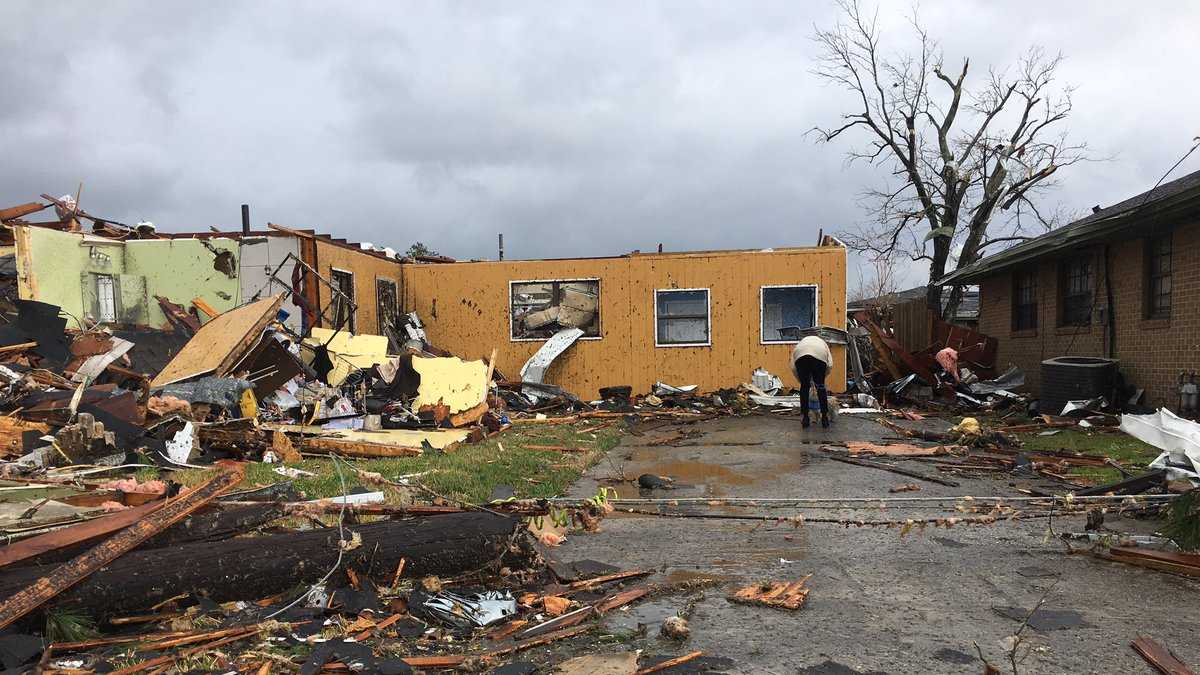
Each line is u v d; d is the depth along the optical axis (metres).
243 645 3.05
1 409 7.20
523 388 15.66
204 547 3.54
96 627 3.17
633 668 2.88
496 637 3.26
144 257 13.09
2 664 2.77
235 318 10.16
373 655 2.96
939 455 8.58
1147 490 5.44
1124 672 2.81
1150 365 11.28
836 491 6.61
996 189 24.64
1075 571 4.12
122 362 9.89
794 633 3.27
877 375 17.09
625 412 14.47
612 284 16.91
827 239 17.50
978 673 2.82
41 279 11.48
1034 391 15.15
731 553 4.62
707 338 16.73
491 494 5.89
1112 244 12.37
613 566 4.34
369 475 6.46
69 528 3.54
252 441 7.89
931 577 4.07
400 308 17.31
